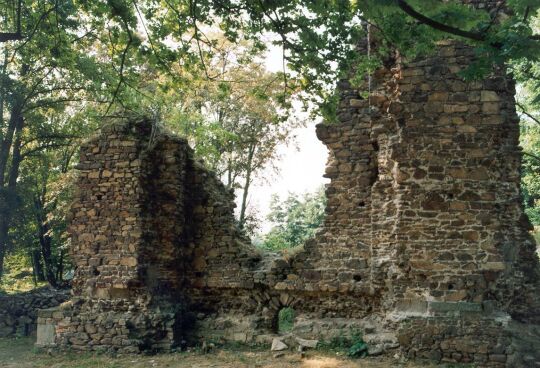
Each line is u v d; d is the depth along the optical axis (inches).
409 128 378.6
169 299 477.4
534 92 751.7
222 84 434.6
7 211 730.8
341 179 474.6
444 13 273.6
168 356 430.3
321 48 336.8
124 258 458.3
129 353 434.9
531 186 910.4
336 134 482.0
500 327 349.7
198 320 494.6
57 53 466.6
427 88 380.8
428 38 306.3
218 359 411.5
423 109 379.2
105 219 469.7
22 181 802.8
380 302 442.9
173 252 488.4
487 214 365.4
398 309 368.2
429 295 362.9
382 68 431.5
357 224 463.2
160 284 473.4
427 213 370.0
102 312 454.9
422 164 374.3
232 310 496.4
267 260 502.0
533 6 258.1
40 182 836.0
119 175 473.7
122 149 478.3
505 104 377.4
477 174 369.4
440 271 363.9
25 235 830.5
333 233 468.8
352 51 341.1
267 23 333.1
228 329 479.2
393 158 379.2
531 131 896.9
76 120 757.3
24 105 728.3
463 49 379.9
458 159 372.2
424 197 371.2
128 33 367.9
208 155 770.2
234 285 490.9
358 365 369.4
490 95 374.6
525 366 339.6
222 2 336.2
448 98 378.0
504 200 369.4
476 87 376.5
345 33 331.3
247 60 398.3
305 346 438.6
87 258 467.8
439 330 356.8
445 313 358.3
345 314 457.7
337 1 301.0
